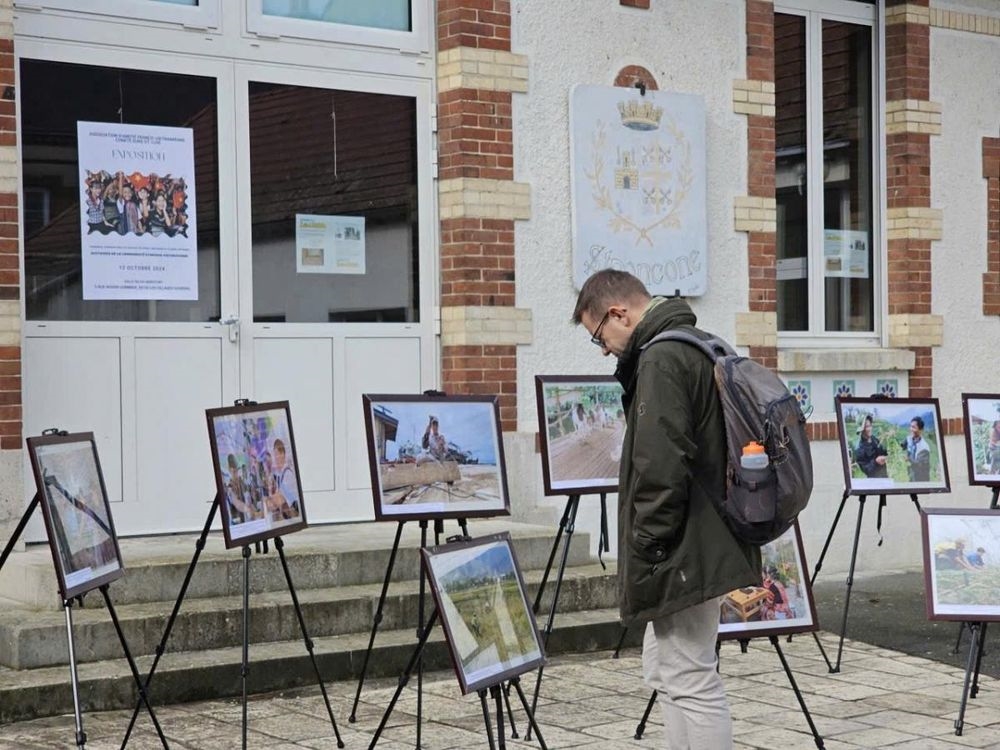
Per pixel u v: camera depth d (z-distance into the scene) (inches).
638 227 378.3
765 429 190.5
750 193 404.5
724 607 251.4
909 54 446.3
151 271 317.4
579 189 367.6
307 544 311.9
